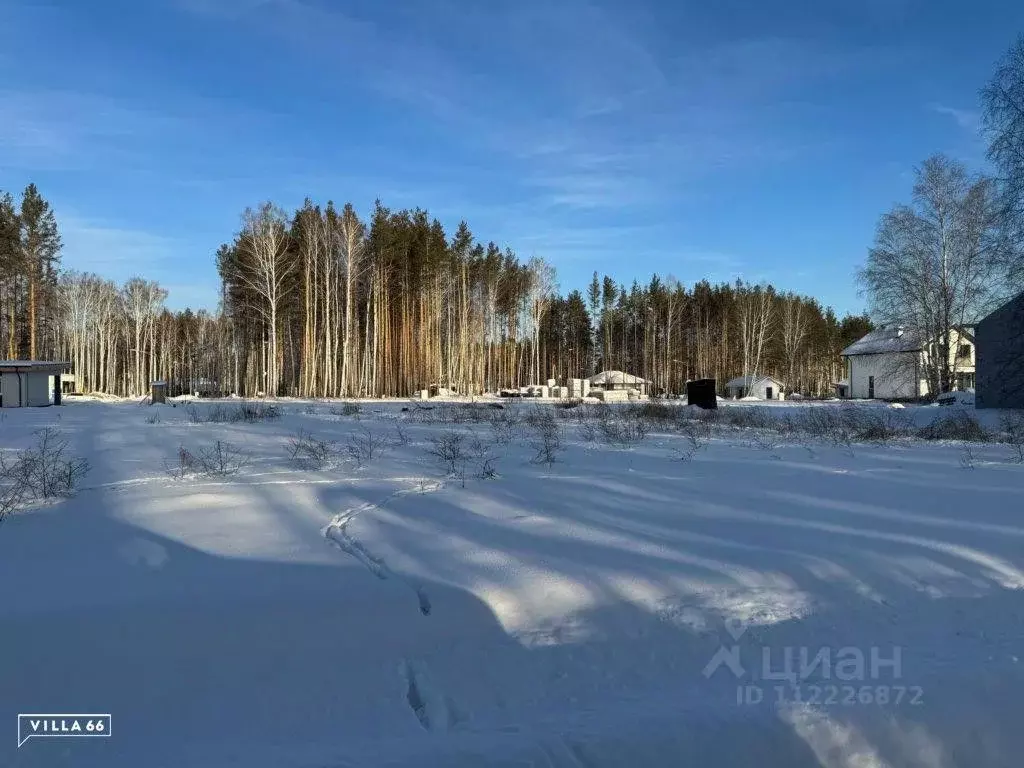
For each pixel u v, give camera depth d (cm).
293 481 931
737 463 1129
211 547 598
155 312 7294
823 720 335
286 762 297
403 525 679
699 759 309
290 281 5478
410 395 5584
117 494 833
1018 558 568
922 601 487
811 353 8438
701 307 8650
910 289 3475
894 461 1152
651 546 605
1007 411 2336
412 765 294
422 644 409
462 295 6325
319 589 489
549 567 541
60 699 346
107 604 455
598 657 399
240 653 393
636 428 1775
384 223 5669
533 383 7175
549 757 302
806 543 613
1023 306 2609
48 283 5531
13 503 758
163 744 314
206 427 1834
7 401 3403
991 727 336
